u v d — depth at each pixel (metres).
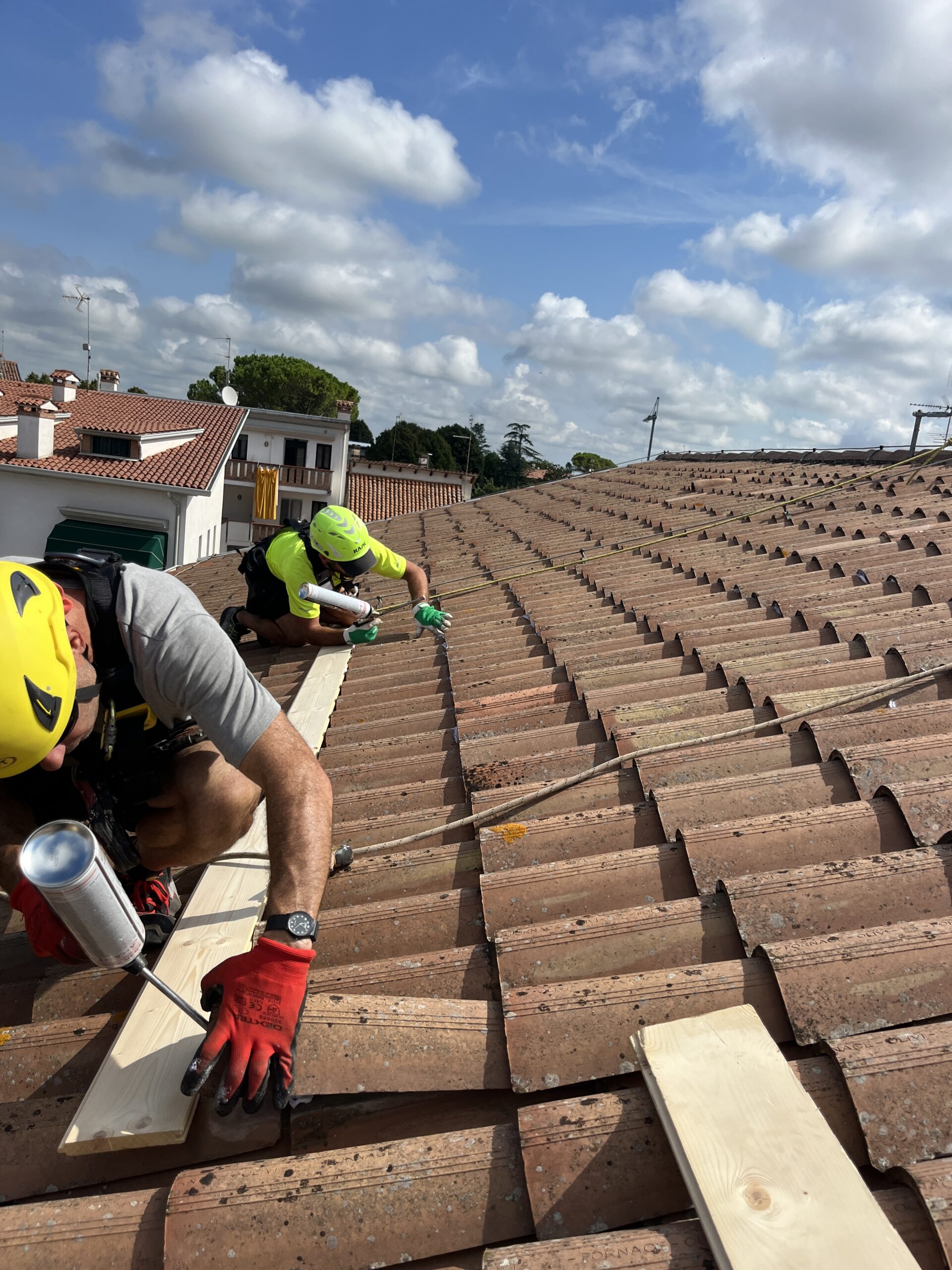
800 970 1.61
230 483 35.53
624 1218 1.30
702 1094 1.34
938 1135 1.30
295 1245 1.32
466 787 2.80
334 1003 1.71
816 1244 1.11
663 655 3.82
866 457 8.92
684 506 8.70
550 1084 1.55
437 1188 1.38
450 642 4.94
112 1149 1.57
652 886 2.04
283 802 1.66
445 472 43.72
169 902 2.33
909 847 2.02
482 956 1.91
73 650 1.65
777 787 2.29
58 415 23.88
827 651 3.21
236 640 5.62
